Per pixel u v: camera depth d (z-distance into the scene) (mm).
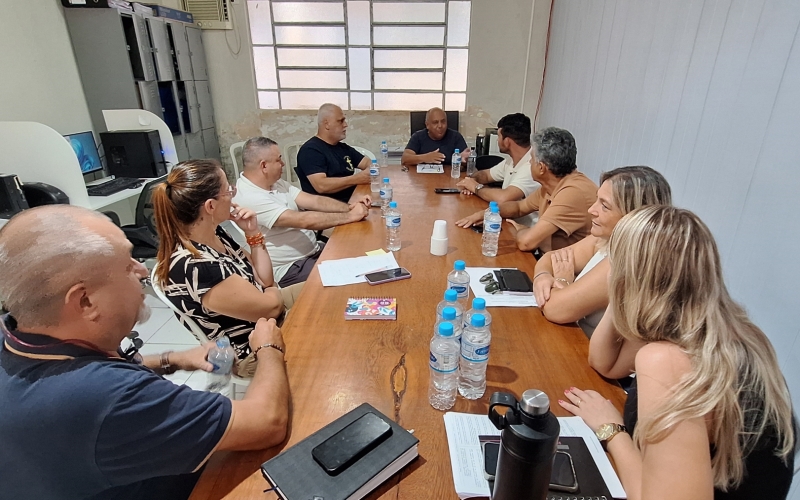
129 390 682
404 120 4879
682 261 711
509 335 1195
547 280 1406
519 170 2764
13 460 669
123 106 3645
